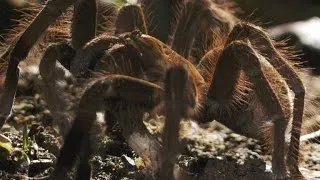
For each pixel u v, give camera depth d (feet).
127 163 1.77
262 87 1.62
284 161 1.62
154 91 1.59
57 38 1.77
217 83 1.68
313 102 1.90
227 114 1.74
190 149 1.97
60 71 1.70
